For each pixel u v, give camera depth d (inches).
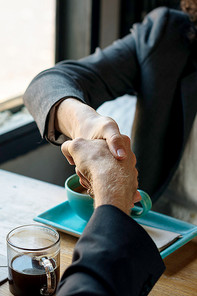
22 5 78.0
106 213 26.1
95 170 30.1
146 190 56.1
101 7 86.9
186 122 53.0
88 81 50.8
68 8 85.5
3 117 77.1
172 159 54.6
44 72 47.6
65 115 41.1
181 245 36.9
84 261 24.0
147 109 54.9
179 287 33.5
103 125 34.7
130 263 24.8
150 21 58.0
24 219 40.4
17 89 81.6
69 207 41.5
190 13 56.2
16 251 31.3
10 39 77.3
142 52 55.3
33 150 78.0
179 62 54.9
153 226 39.6
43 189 45.8
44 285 30.9
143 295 25.8
